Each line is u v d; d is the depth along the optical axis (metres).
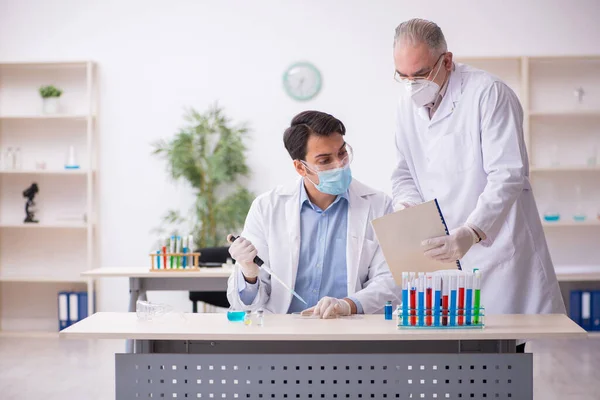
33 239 6.59
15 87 6.52
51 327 6.58
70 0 6.45
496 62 6.35
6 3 6.48
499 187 2.56
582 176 6.36
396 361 2.29
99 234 6.46
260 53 6.38
